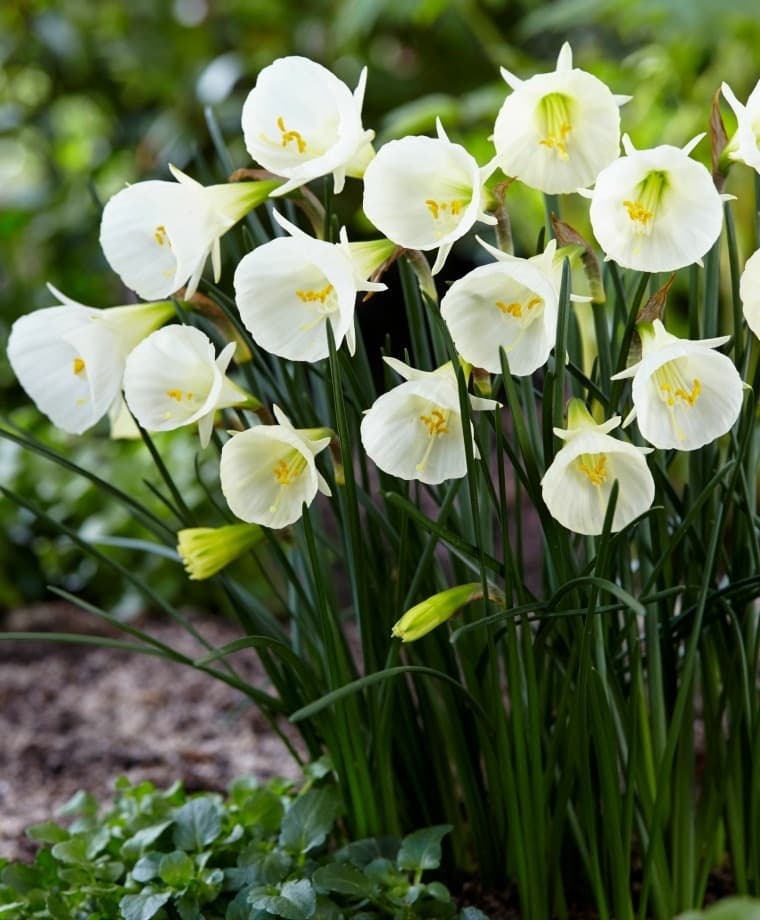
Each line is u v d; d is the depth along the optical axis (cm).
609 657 112
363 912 114
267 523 108
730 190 185
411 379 106
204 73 269
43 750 149
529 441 109
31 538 198
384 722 114
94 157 301
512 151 105
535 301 105
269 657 117
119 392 112
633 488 106
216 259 109
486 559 110
